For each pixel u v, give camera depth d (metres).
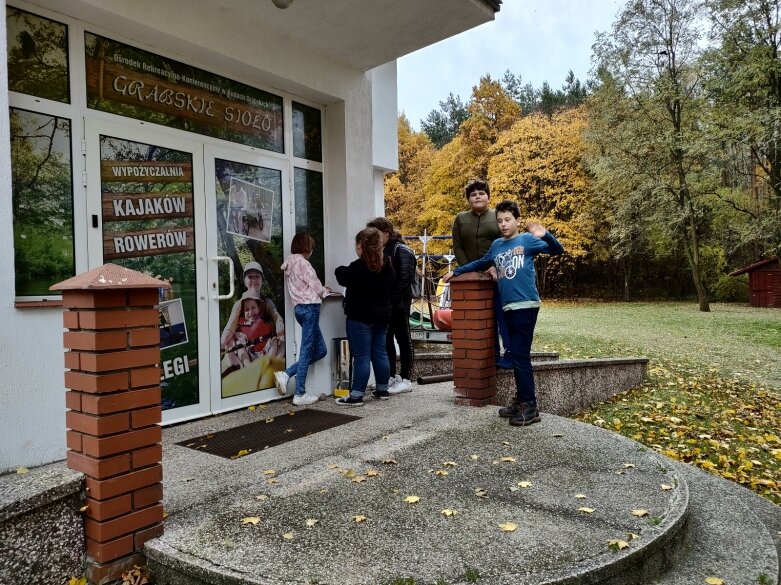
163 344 4.18
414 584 1.99
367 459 3.41
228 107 4.69
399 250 5.17
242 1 4.22
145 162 4.04
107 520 2.23
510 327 4.29
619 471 3.18
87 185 3.66
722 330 14.78
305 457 3.47
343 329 5.68
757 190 20.39
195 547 2.29
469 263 5.06
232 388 4.70
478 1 4.54
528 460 3.37
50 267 3.46
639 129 21.23
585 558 2.17
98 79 3.75
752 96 17.69
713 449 5.15
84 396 2.25
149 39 4.01
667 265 29.88
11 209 2.98
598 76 21.89
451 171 30.75
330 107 5.69
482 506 2.70
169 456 3.53
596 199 26.58
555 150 27.39
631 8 20.83
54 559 2.14
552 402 6.06
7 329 2.99
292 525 2.50
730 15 17.61
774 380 8.48
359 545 2.29
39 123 3.43
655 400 7.01
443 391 5.52
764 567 2.41
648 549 2.28
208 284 4.50
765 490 4.16
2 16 2.88
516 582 2.00
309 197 5.56
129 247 3.92
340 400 4.94
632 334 13.94
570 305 27.02
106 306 2.23
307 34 4.89
